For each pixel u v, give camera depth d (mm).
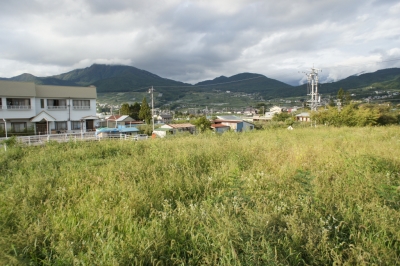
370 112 23656
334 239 2891
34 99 28500
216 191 4641
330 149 7516
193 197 4484
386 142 8992
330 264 2541
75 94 31984
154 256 2688
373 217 3180
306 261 2615
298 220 3105
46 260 2760
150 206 4004
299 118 56469
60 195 4629
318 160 6168
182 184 4918
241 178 4973
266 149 8242
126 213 3641
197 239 2992
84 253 2838
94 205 4027
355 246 2746
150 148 9953
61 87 31594
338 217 3350
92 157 9000
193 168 6023
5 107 26641
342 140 10203
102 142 12367
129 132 29906
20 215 3689
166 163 6434
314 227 2971
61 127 30750
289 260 2547
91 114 33281
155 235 3016
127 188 4625
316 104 37656
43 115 28312
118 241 2934
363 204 3605
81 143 12352
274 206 3699
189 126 35656
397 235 2791
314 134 14508
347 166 5637
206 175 5504
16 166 7539
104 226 3303
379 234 2947
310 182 4512
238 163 6324
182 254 2875
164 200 4094
